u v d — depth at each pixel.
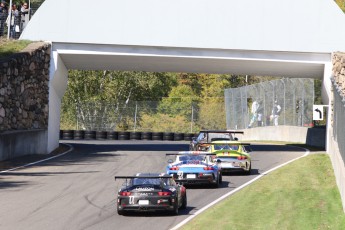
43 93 97.06
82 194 55.41
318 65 97.75
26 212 45.72
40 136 96.38
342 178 46.19
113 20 95.56
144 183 45.34
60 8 96.38
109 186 60.94
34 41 97.25
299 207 46.12
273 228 38.62
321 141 113.06
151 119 188.75
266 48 95.88
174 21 95.62
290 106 133.88
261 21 95.94
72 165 80.12
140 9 95.44
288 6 96.06
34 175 68.56
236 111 162.62
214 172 60.22
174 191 44.94
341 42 95.88
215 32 95.81
